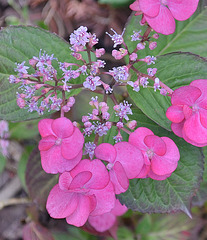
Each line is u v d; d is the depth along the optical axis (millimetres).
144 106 248
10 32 260
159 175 226
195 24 293
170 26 223
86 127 220
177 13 224
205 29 293
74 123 225
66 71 219
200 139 216
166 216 381
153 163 220
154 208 262
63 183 200
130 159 210
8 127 366
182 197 260
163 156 219
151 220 385
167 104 245
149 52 285
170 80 252
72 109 308
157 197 262
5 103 259
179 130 226
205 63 246
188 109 207
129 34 272
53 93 227
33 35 260
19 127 367
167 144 220
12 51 263
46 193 318
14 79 222
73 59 263
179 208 260
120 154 210
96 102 220
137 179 263
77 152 203
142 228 386
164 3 217
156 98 247
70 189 196
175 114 215
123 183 201
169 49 297
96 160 205
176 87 251
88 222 339
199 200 314
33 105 222
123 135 262
